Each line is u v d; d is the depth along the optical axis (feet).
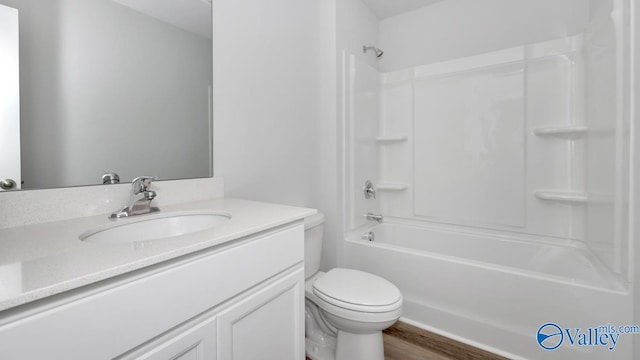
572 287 4.02
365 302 3.66
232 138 4.35
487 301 4.67
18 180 2.49
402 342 4.90
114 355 1.61
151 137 3.40
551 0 5.93
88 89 2.89
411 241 7.22
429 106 7.32
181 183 3.67
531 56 5.96
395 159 7.93
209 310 2.18
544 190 5.93
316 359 4.43
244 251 2.45
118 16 3.10
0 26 2.38
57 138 2.70
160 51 3.47
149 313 1.77
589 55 5.08
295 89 5.62
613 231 4.00
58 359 1.40
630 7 3.59
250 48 4.60
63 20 2.71
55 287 1.34
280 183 5.28
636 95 3.52
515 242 5.91
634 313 3.63
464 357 4.51
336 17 6.17
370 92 7.44
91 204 2.91
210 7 3.98
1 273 1.47
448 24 7.20
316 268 4.98
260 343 2.67
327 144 6.36
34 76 2.55
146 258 1.70
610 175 4.11
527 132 6.08
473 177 6.75
